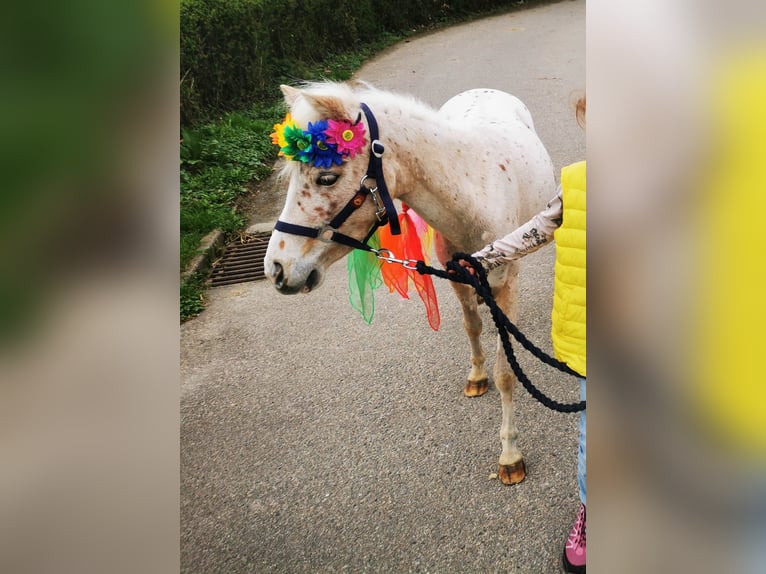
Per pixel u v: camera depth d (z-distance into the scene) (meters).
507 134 2.26
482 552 2.05
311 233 1.80
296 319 3.79
